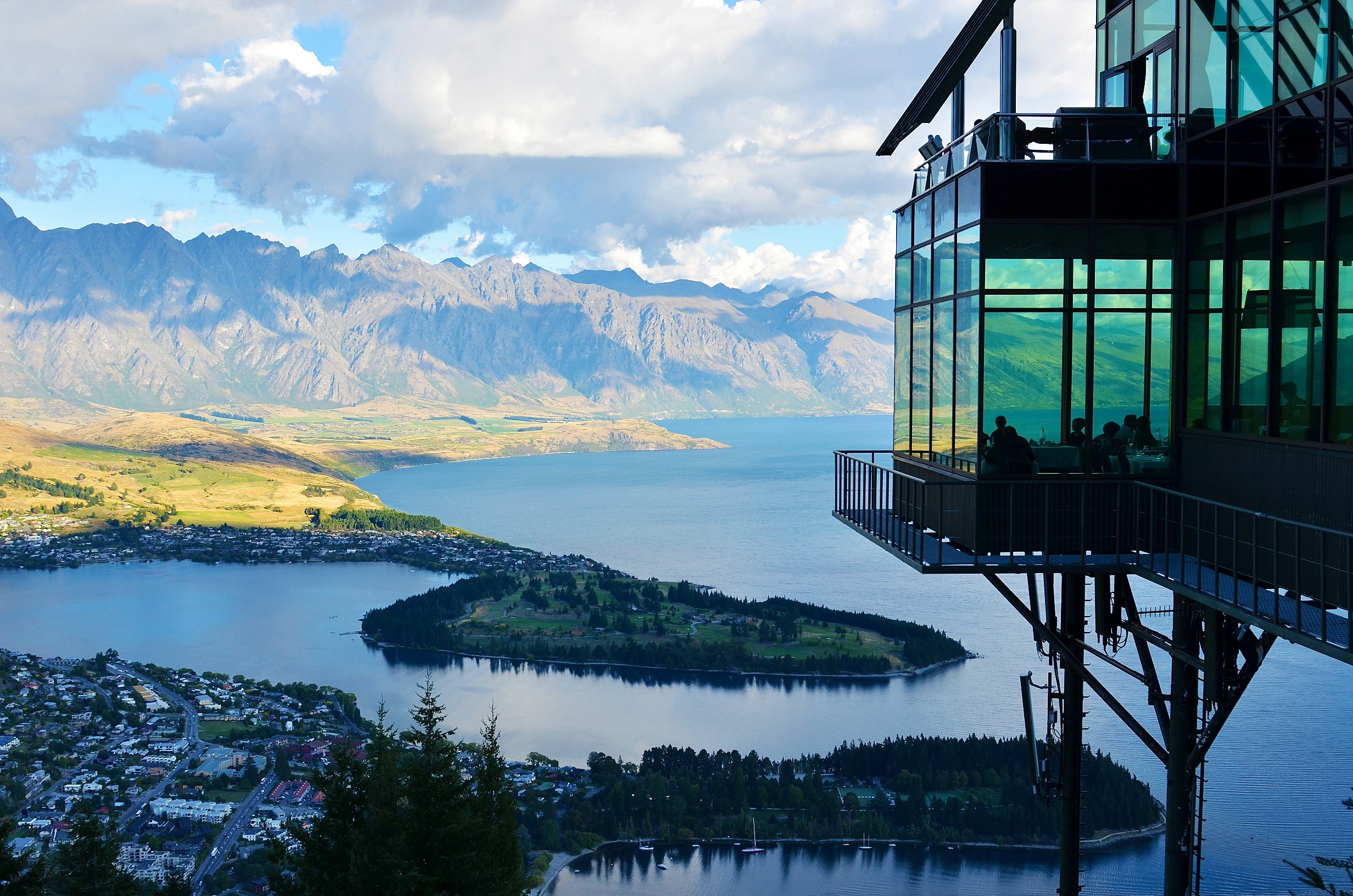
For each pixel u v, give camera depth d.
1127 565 19.47
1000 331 20.44
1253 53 18.67
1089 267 20.39
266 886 111.12
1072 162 20.36
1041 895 109.75
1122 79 23.30
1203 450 19.80
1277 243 17.94
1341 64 16.41
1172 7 21.39
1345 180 16.27
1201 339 19.91
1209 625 19.77
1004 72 21.48
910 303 24.88
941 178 23.11
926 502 23.56
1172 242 20.48
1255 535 16.67
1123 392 20.47
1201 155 19.92
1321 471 16.78
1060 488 20.56
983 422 20.52
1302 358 17.33
